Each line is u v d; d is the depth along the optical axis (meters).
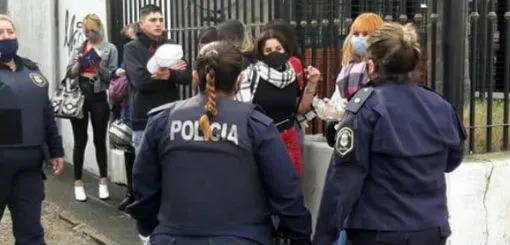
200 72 3.15
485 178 4.67
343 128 3.17
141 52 5.99
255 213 3.12
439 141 3.19
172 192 3.11
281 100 4.74
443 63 4.72
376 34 3.27
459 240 4.60
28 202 4.75
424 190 3.17
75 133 7.46
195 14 6.52
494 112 5.17
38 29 10.62
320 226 3.22
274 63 4.68
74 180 8.12
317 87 5.23
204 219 3.06
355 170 3.14
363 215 3.19
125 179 7.96
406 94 3.20
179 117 3.13
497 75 5.18
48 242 6.16
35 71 4.79
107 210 7.11
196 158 3.08
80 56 7.24
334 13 5.18
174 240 3.09
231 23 4.90
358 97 3.21
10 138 4.58
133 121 6.07
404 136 3.12
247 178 3.09
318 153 4.98
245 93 4.60
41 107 4.74
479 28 4.97
